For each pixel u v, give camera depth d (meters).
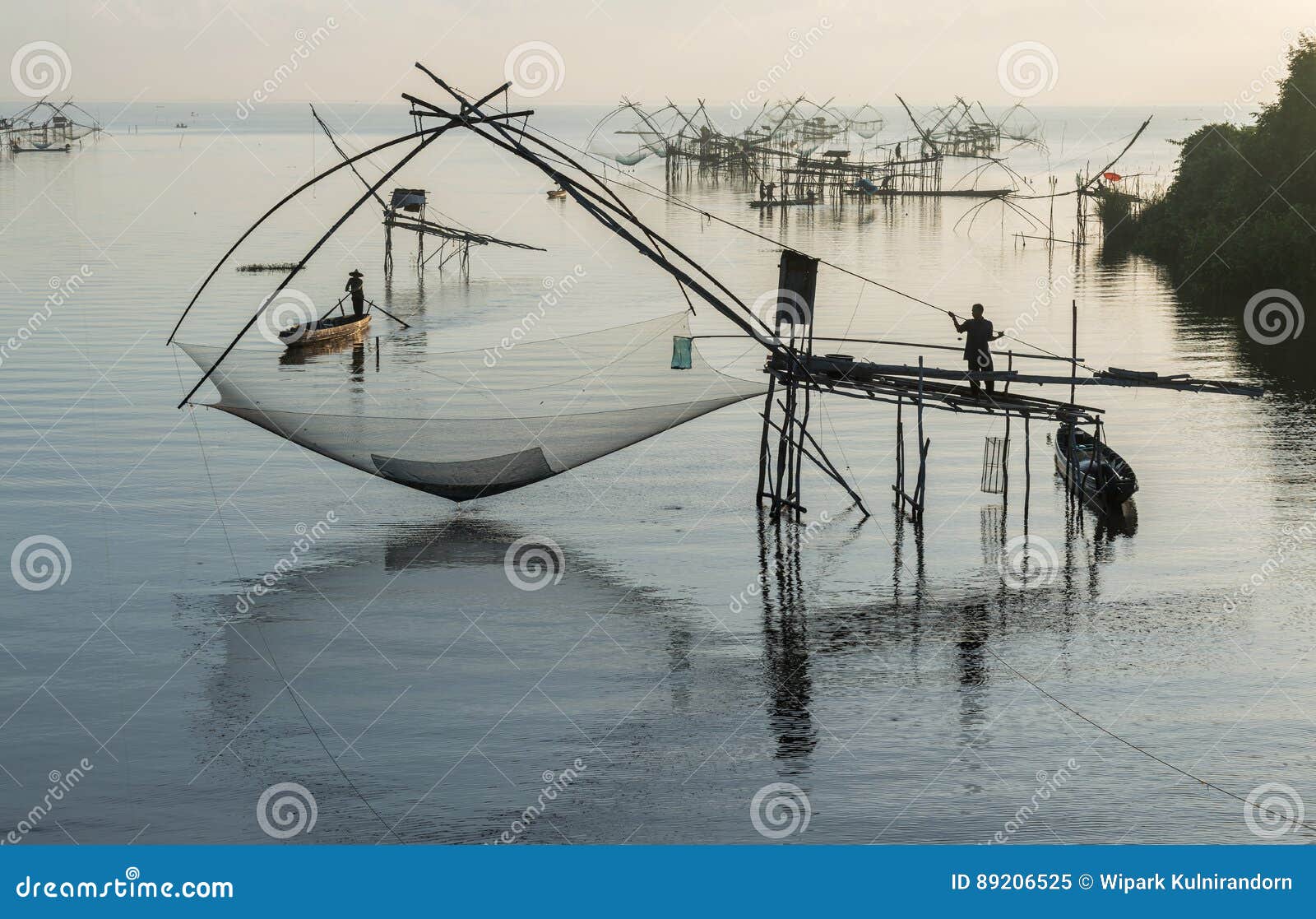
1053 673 19.00
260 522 25.98
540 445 25.23
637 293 56.34
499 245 75.00
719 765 16.45
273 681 18.86
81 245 69.88
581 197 21.42
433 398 33.97
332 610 21.48
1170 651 19.72
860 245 76.19
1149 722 17.45
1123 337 47.00
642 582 22.80
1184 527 25.55
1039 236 80.12
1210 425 34.16
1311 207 58.50
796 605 21.70
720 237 80.25
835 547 24.55
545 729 17.44
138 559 23.78
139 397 35.75
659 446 32.44
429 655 19.77
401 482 25.09
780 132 147.50
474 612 21.44
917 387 25.55
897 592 22.23
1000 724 17.45
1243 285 58.84
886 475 29.47
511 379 36.47
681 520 26.30
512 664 19.44
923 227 88.06
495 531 25.61
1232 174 65.75
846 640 20.27
